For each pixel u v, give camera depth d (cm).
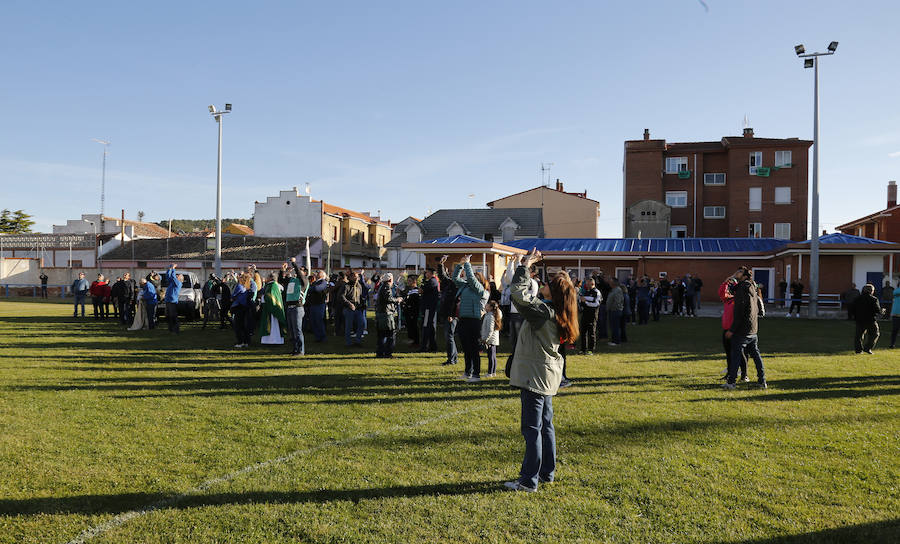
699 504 404
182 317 1964
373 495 416
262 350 1185
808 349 1274
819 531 362
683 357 1138
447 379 868
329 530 360
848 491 429
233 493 416
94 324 1766
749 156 4878
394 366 987
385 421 618
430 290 1191
